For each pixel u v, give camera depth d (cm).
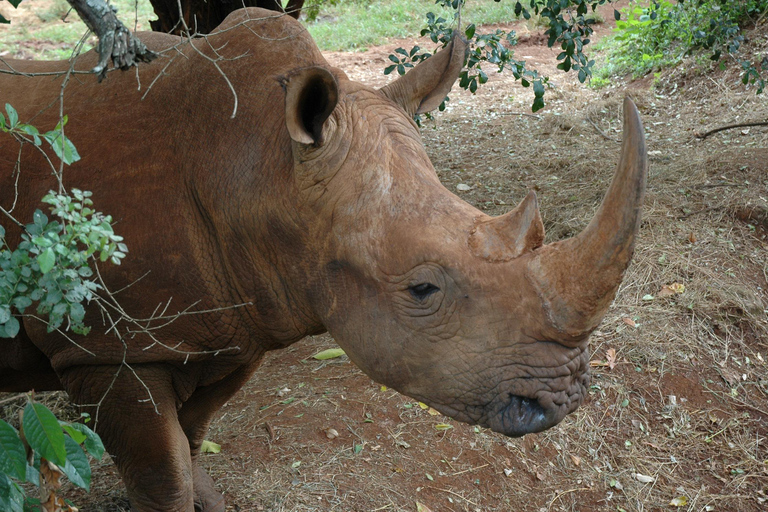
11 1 248
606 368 526
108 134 297
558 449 465
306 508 390
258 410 469
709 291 585
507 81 1111
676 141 826
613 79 1059
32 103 309
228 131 289
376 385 495
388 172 268
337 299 279
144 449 307
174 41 319
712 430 491
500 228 252
